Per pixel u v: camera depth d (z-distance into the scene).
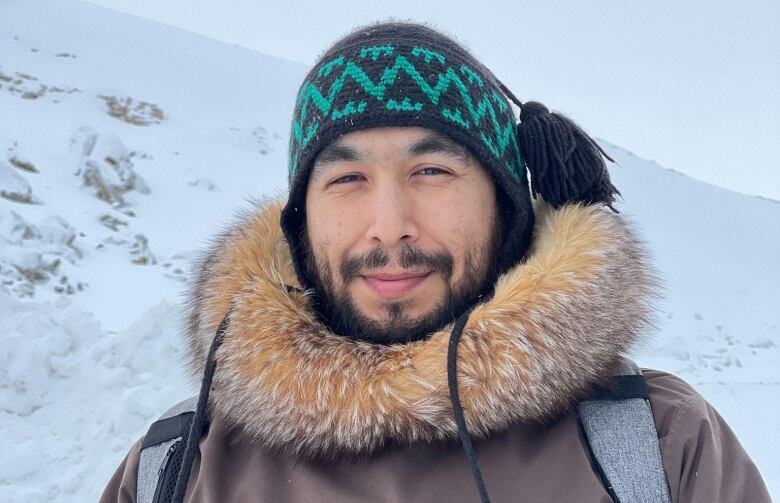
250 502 1.24
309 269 1.42
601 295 1.25
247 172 16.20
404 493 1.17
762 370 8.03
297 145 1.40
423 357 1.21
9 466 3.72
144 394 4.14
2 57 19.12
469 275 1.29
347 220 1.30
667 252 16.72
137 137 16.25
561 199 1.39
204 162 15.98
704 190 25.11
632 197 21.39
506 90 1.54
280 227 1.47
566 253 1.26
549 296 1.21
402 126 1.26
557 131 1.40
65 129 14.65
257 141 18.66
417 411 1.18
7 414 4.28
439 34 1.39
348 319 1.31
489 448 1.21
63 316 5.07
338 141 1.29
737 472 1.18
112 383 4.34
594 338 1.23
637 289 1.34
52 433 4.16
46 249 8.38
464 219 1.28
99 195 11.56
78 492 3.61
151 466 1.40
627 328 1.30
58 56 21.36
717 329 11.11
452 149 1.27
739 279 16.02
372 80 1.27
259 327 1.30
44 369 4.56
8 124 13.96
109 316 7.07
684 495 1.14
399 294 1.27
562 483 1.15
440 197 1.28
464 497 1.17
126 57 23.80
